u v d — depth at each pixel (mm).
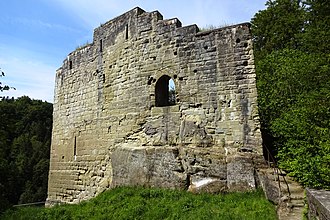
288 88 14055
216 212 8602
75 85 17719
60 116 18531
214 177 10930
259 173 10297
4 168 11234
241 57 11641
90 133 15992
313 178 8805
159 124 12898
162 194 11008
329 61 12820
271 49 23344
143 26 14188
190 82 12445
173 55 13039
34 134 53219
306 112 10516
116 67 15117
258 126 10953
